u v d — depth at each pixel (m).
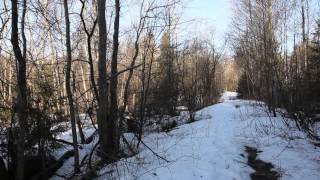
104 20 13.12
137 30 14.43
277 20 25.78
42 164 11.18
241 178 10.16
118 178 10.45
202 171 10.28
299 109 15.54
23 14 10.73
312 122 15.52
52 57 17.78
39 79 12.66
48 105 11.32
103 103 12.91
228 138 14.49
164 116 21.23
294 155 11.76
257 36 27.91
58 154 13.34
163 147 13.49
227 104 30.69
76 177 11.51
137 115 16.64
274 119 17.59
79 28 15.84
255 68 29.69
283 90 17.09
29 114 10.63
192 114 22.22
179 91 22.06
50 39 17.78
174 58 22.58
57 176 11.97
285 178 10.09
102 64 13.04
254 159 11.84
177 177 9.84
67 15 12.48
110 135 12.77
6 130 11.05
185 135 15.96
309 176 10.03
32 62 11.67
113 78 13.41
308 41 23.73
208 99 31.42
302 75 16.11
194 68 27.23
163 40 16.14
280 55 21.22
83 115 19.86
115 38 13.84
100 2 13.11
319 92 16.02
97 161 12.38
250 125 16.58
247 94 41.22
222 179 9.94
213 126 17.92
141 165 11.22
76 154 11.89
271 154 12.02
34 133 10.76
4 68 12.96
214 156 11.73
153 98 18.69
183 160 11.31
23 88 10.06
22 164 10.00
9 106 11.52
